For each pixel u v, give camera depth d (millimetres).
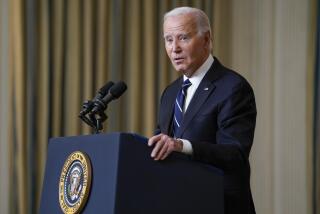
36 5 12977
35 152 12781
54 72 12938
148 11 13414
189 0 13906
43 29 12906
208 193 4965
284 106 14539
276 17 14602
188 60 6156
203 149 5070
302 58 14578
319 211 13992
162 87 13523
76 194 4750
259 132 14469
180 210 4750
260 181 14406
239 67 14430
